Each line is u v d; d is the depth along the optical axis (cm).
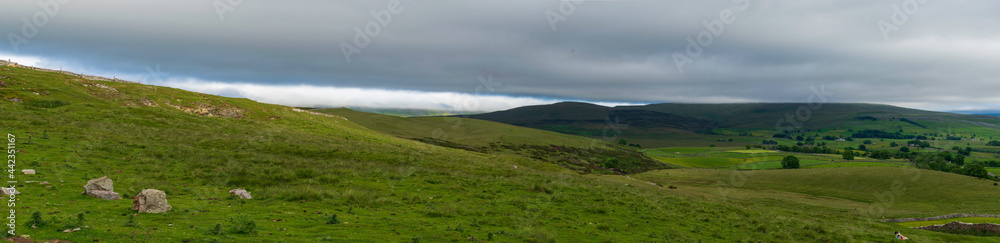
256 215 1659
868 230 3184
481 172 4675
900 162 15275
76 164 2533
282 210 1822
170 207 1581
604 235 2012
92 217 1343
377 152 5578
